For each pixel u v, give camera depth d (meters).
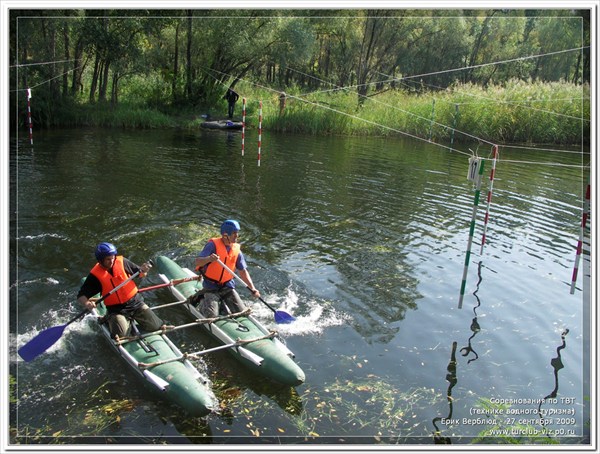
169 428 4.95
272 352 5.80
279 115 24.33
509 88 24.78
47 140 18.41
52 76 22.16
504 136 23.89
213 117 25.88
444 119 23.47
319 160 17.22
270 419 5.11
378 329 6.74
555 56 36.00
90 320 6.70
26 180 12.74
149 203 11.42
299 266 8.50
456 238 10.12
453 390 5.63
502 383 5.79
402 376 5.83
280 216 10.98
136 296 6.31
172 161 15.86
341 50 35.75
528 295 7.83
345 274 8.28
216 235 9.76
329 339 6.48
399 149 20.48
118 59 23.81
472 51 38.12
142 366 5.47
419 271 8.52
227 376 5.76
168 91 27.16
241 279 6.83
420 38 34.91
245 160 16.59
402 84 34.59
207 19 25.61
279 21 26.20
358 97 27.06
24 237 9.18
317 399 5.41
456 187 14.22
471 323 6.98
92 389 5.45
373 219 11.05
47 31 22.03
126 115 23.20
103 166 14.66
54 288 7.50
